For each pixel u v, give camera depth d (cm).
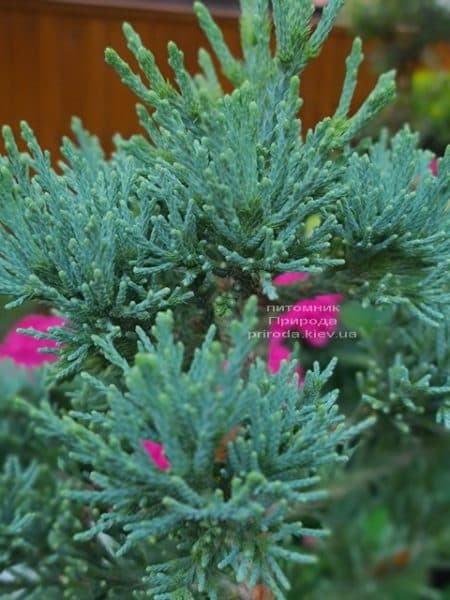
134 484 19
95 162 28
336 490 34
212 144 20
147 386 18
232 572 22
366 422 20
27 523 25
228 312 22
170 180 21
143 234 21
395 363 26
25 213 21
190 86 21
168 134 20
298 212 21
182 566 20
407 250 23
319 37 22
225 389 18
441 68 61
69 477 28
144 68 22
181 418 18
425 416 26
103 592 25
